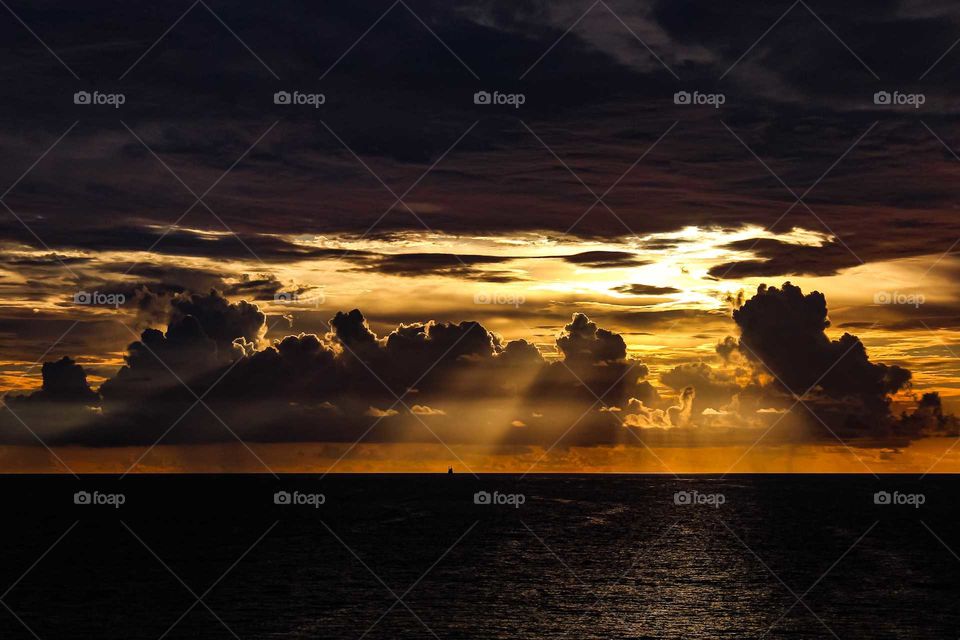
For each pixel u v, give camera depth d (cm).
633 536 12469
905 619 6919
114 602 7531
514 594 7869
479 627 6562
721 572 9200
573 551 10831
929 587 8356
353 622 6744
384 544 11569
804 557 10412
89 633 6438
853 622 6812
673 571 9238
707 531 13162
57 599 7669
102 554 10744
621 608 7269
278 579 8719
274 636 6300
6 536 12788
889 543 11850
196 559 10244
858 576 8994
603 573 9094
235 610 7181
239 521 14925
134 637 6316
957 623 6806
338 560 10088
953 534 12950
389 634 6378
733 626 6662
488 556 10362
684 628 6575
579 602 7525
